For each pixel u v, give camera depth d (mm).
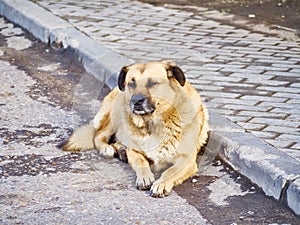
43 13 10711
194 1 11883
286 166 5719
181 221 5309
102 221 5309
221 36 9844
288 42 9602
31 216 5387
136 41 9461
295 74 8273
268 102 7363
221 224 5258
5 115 7500
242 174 6027
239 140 6285
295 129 6648
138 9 11367
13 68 9094
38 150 6633
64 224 5258
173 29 10180
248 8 11344
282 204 5523
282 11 11125
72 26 10031
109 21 10539
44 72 8922
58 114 7516
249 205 5562
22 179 6035
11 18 11148
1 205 5562
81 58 8961
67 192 5801
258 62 8711
